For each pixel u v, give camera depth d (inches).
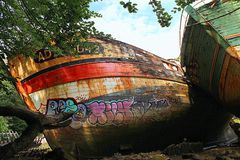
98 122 633.6
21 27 494.3
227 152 547.8
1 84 491.8
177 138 713.6
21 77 682.8
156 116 673.0
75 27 461.7
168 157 542.0
